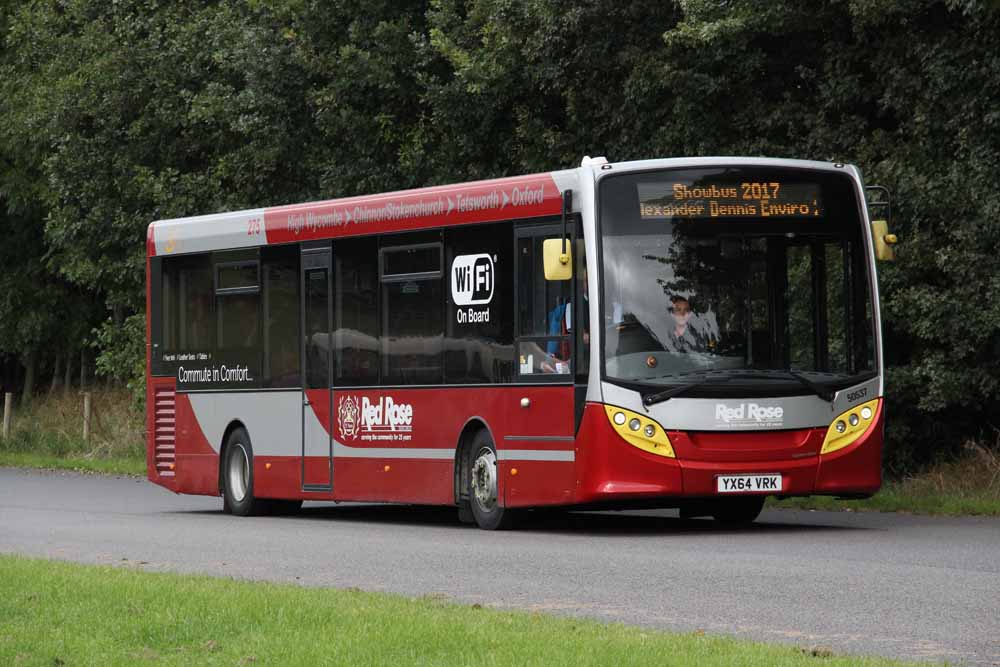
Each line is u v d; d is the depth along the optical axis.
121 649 21.30
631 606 26.00
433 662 19.47
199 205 78.88
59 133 85.12
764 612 25.12
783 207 40.50
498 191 42.56
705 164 40.25
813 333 40.47
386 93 70.06
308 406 48.88
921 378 54.38
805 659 19.39
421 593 28.08
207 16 82.62
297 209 49.56
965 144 52.84
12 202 106.94
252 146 73.69
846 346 40.66
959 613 24.81
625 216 39.81
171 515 51.38
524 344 41.56
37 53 88.31
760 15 55.41
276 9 72.06
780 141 59.31
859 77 56.56
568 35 60.44
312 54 71.31
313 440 48.69
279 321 50.09
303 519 49.56
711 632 22.97
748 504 44.94
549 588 28.66
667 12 59.59
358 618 23.03
